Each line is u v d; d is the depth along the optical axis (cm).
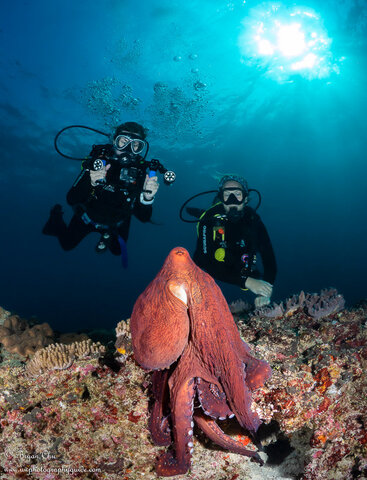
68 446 238
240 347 194
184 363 177
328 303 353
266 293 509
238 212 530
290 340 283
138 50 1781
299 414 228
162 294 165
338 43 1781
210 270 555
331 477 231
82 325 1947
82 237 545
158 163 479
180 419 175
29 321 500
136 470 232
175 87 1881
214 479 233
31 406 253
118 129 465
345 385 238
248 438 238
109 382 243
